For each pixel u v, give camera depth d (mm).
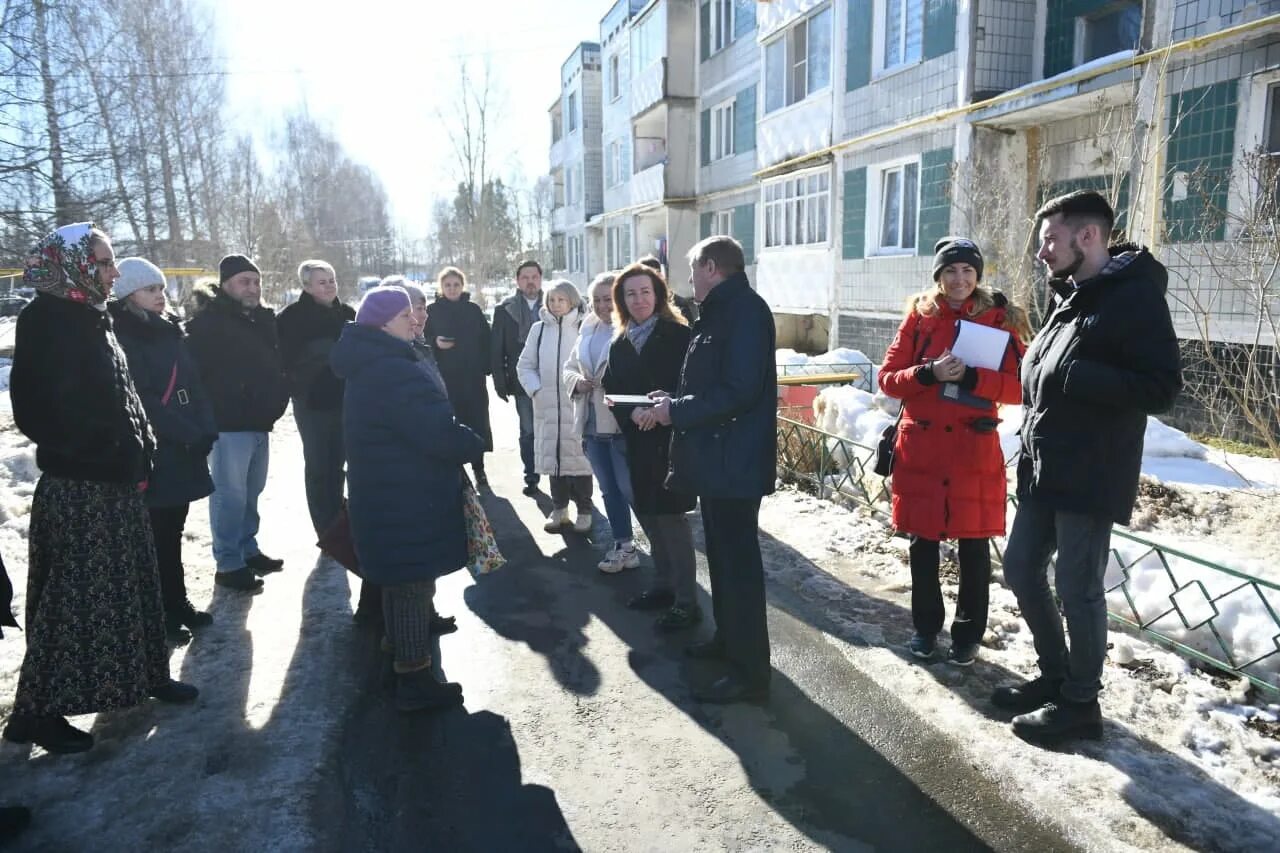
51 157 14891
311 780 2887
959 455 3428
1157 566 3973
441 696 3410
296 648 3949
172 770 2934
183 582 4098
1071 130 10430
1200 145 8125
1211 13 7941
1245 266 7129
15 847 2523
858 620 4160
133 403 3148
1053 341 2891
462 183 44188
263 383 4617
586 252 30734
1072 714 2986
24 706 2926
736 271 3320
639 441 4082
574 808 2771
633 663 3830
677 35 21016
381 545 3268
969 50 10805
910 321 3596
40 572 2996
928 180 11805
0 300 18047
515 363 6926
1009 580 3168
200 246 26609
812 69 14750
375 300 3285
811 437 6688
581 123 30344
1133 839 2518
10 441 7246
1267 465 6203
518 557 5336
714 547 3641
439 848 2572
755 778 2918
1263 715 3131
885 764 2975
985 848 2527
